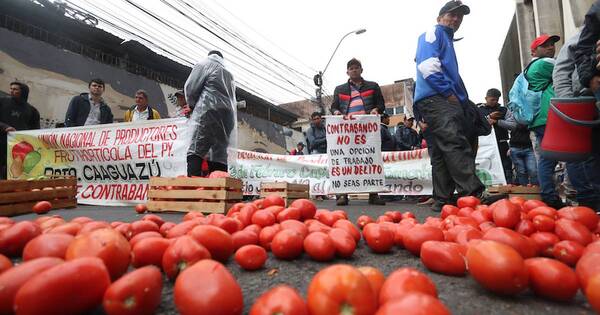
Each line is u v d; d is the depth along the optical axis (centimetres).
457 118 378
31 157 663
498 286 120
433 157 441
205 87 495
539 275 121
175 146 608
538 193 498
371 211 463
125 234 191
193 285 96
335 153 573
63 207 536
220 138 495
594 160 350
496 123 640
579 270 119
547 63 427
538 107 431
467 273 155
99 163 639
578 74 302
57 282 92
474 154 450
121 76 1315
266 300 88
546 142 324
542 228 187
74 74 1148
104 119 732
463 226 191
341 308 87
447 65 392
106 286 102
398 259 187
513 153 631
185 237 140
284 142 2589
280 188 500
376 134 578
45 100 1061
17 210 455
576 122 302
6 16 1030
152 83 1446
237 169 830
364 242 233
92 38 1256
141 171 620
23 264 108
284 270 168
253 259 164
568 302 123
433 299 76
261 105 2514
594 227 202
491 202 357
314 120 891
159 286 104
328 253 176
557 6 894
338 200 586
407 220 233
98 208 558
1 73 960
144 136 625
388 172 779
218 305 92
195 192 430
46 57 1073
